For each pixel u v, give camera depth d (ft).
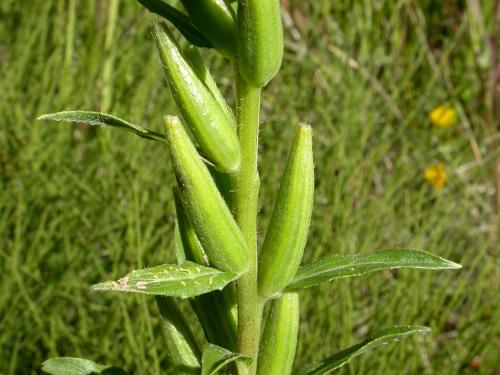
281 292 0.41
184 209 0.40
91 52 1.00
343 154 0.90
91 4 1.04
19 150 0.89
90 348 0.77
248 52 0.35
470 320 0.81
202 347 0.76
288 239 0.38
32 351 0.77
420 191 0.98
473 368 0.84
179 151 0.35
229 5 0.36
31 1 1.09
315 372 0.42
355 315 0.82
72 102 0.94
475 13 1.17
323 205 0.88
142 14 1.08
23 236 0.85
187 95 0.35
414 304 0.78
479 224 1.01
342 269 0.40
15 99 0.95
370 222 0.87
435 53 1.22
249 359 0.41
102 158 0.89
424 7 1.23
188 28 0.39
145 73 0.99
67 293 0.79
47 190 0.87
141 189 0.85
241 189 0.38
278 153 0.92
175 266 0.36
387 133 1.03
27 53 0.98
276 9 0.34
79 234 0.84
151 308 0.78
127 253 0.80
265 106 1.03
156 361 0.69
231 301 0.44
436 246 0.88
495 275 0.92
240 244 0.37
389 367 0.76
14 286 0.79
